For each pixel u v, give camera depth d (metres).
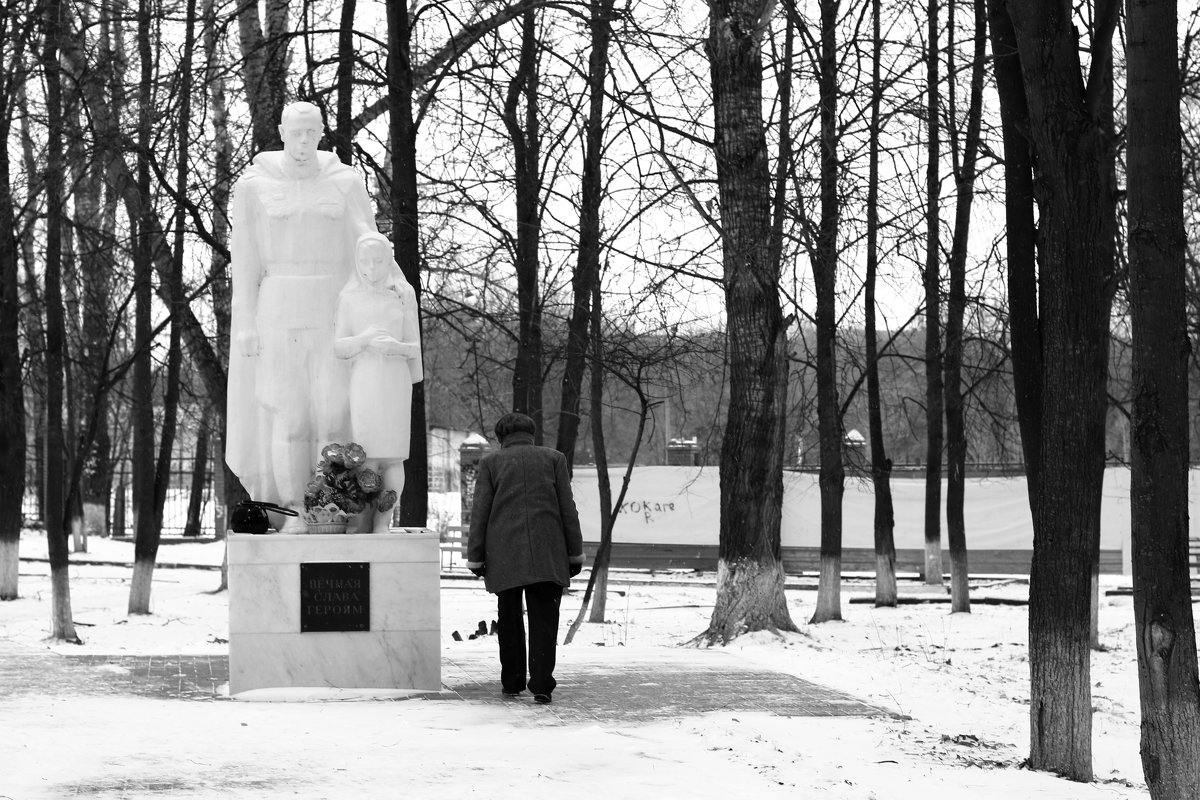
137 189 21.72
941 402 32.16
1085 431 9.76
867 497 38.06
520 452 10.50
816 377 26.14
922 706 13.67
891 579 27.55
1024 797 8.22
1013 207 11.05
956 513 26.38
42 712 9.40
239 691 10.36
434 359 30.02
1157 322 8.46
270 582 10.47
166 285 25.69
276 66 21.91
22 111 23.61
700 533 37.62
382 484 11.12
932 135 21.66
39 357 30.36
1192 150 18.00
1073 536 9.77
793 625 19.52
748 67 19.16
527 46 21.84
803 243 19.20
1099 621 24.70
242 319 11.16
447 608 25.66
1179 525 8.46
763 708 10.48
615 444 59.75
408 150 19.62
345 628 10.53
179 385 29.47
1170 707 8.37
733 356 19.47
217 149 22.45
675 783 7.75
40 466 48.94
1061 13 9.76
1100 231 9.79
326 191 11.19
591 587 20.86
